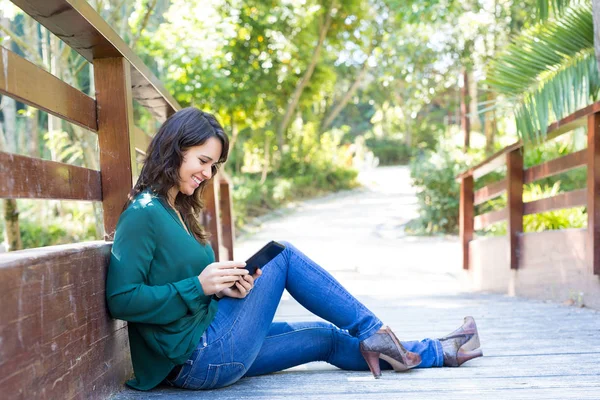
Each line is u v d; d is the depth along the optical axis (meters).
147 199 1.82
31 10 1.66
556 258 4.32
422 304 4.58
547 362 2.33
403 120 33.53
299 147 21.25
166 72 12.25
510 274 5.33
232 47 12.97
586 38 4.27
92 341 1.72
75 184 1.88
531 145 4.75
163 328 1.82
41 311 1.41
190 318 1.84
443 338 2.32
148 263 1.78
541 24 4.62
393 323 3.56
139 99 2.97
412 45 13.19
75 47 1.99
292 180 19.34
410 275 7.91
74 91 1.92
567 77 4.31
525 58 4.56
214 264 1.84
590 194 3.73
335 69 24.84
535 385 2.00
